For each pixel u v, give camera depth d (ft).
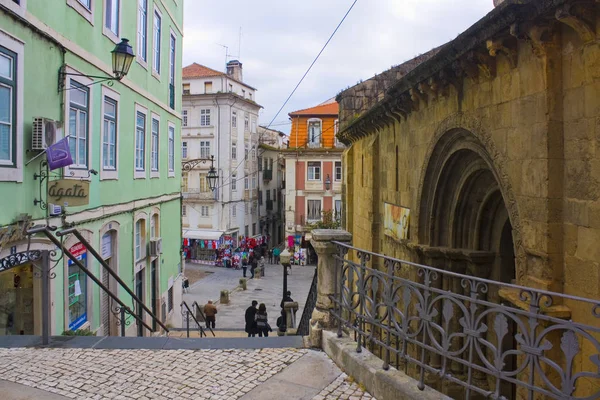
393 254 37.68
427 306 13.02
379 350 31.01
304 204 139.03
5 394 14.76
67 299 31.99
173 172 63.26
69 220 31.86
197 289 102.27
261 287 105.29
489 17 17.48
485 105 21.27
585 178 14.89
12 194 25.82
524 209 17.72
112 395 14.69
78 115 33.78
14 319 28.81
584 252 14.89
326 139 138.72
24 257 26.89
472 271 27.30
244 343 19.07
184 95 144.66
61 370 16.67
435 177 28.78
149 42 51.03
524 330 10.48
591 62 14.53
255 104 162.09
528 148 17.51
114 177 40.60
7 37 25.03
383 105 35.50
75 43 32.91
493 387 25.49
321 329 18.45
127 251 44.27
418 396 12.76
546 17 15.42
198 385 15.33
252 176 166.30
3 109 25.39
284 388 15.06
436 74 25.07
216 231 144.36
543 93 16.44
